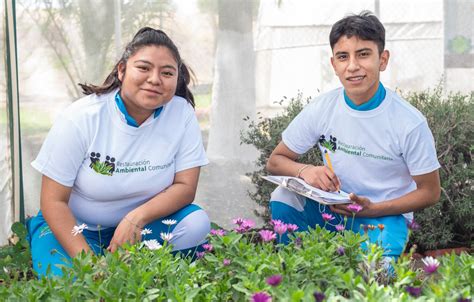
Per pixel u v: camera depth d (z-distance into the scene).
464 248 4.19
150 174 3.14
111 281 2.28
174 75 2.99
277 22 4.69
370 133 3.21
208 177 4.66
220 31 4.61
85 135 3.04
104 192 3.11
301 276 2.36
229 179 4.66
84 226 2.80
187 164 3.23
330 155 3.36
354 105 3.21
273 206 3.46
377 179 3.30
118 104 3.08
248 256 2.46
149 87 2.93
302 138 3.45
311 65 4.72
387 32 4.77
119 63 3.05
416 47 4.78
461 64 4.78
